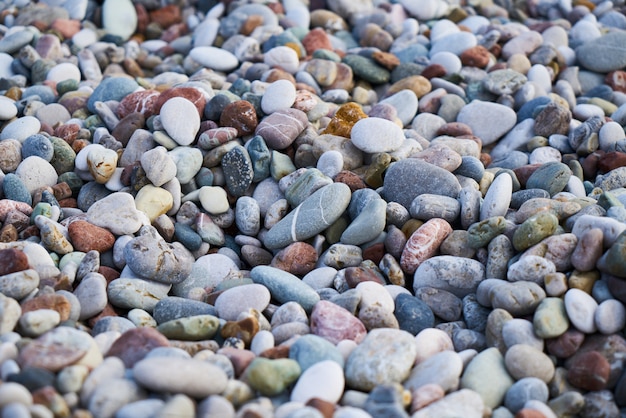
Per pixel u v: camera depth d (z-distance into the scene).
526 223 0.59
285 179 0.66
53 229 0.61
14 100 0.75
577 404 0.53
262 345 0.55
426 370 0.54
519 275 0.58
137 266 0.60
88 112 0.73
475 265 0.60
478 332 0.58
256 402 0.52
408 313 0.58
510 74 0.76
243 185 0.65
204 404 0.51
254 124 0.68
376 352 0.54
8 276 0.56
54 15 0.86
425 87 0.76
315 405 0.51
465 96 0.77
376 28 0.85
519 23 0.91
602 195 0.62
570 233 0.59
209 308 0.59
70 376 0.51
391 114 0.71
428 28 0.88
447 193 0.64
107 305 0.59
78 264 0.60
